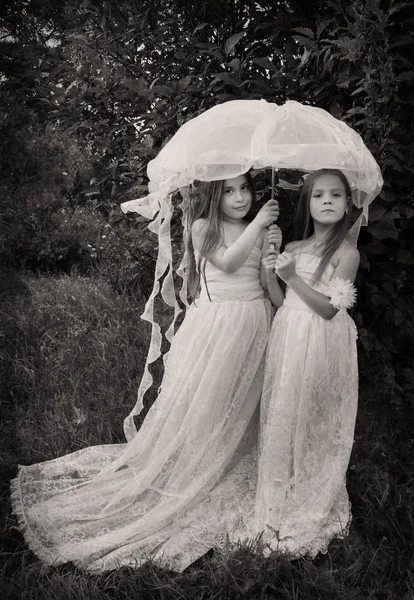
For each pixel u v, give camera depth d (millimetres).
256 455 2672
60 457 2816
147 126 3426
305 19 3104
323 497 2383
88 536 2377
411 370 3230
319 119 2236
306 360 2369
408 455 2795
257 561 2141
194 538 2318
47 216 5680
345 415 2467
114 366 3570
